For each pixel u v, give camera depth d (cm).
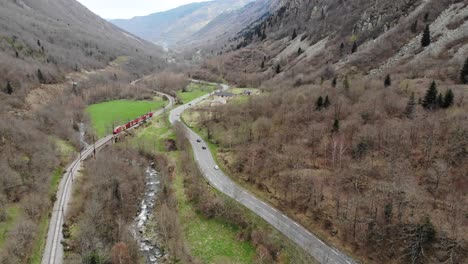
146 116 14500
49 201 8162
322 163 8750
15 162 8644
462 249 5634
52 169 9488
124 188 8769
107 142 11962
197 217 8306
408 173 7456
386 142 8388
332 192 7738
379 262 6194
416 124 8369
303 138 9906
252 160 9850
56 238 6962
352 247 6612
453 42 11256
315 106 10912
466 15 11812
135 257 6869
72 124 13000
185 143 11756
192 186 9219
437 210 6375
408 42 13000
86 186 8756
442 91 9081
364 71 13062
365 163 8125
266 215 7819
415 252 5881
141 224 8069
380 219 6612
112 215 7912
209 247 7319
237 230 7731
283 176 8788
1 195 7438
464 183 6731
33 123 11444
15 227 6794
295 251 6694
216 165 10344
